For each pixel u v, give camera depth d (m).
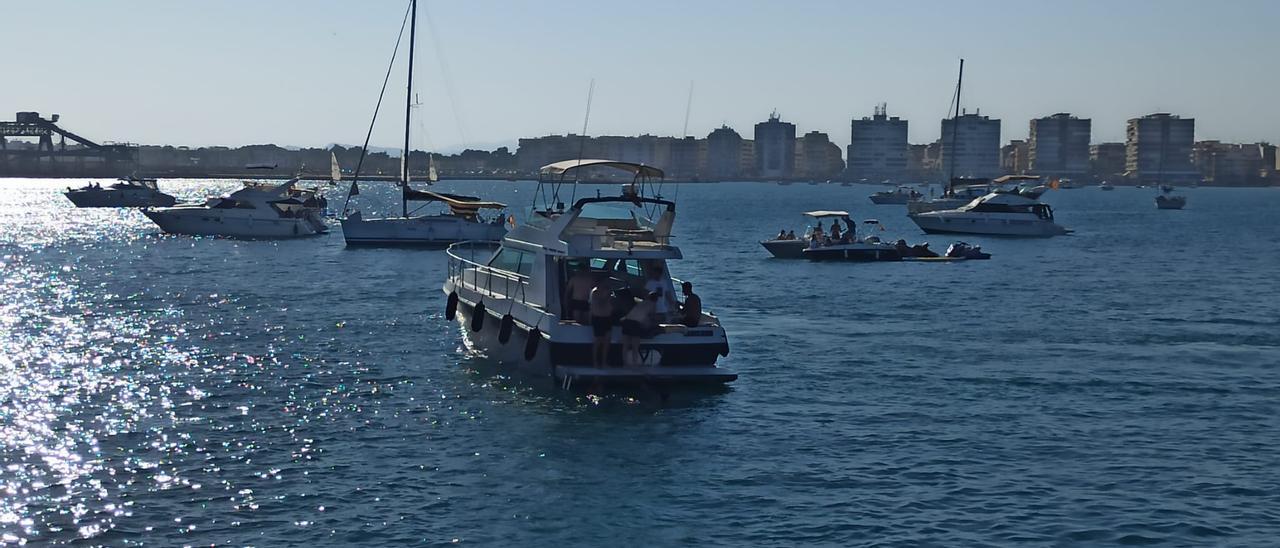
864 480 21.50
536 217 31.16
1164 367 32.56
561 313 29.17
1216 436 24.75
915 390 29.12
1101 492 20.88
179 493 20.39
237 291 50.22
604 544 18.33
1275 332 39.84
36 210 140.00
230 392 28.20
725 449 23.50
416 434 24.39
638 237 29.91
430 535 18.61
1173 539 18.61
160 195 142.50
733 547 18.28
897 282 56.91
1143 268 68.31
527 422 25.39
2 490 20.38
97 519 19.03
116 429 24.55
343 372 30.70
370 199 189.00
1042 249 85.38
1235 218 155.25
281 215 87.62
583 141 33.03
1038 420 26.08
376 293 49.44
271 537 18.39
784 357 33.69
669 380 27.12
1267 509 20.00
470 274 34.62
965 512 19.81
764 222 132.38
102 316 41.81
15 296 48.31
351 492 20.58
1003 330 39.84
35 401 27.03
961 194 124.50
